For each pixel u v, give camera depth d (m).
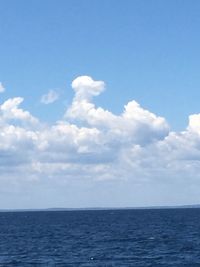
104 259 67.81
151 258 68.25
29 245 90.75
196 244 86.38
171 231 124.56
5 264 64.06
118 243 91.44
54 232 129.75
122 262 64.56
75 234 119.50
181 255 71.19
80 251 78.50
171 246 83.69
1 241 101.19
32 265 62.84
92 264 63.00
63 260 67.44
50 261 66.56
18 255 74.31
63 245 89.56
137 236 108.31
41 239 104.94
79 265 62.28
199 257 68.75
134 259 67.44
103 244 89.94
